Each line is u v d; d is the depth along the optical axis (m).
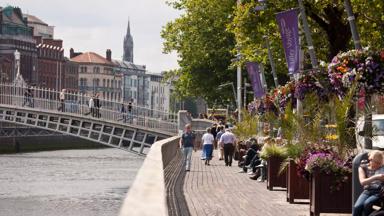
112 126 87.44
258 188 29.72
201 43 96.75
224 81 98.19
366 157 17.41
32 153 134.25
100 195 57.78
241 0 47.06
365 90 21.25
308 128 22.14
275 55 56.69
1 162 99.94
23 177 74.62
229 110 117.81
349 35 43.41
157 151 27.12
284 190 28.61
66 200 54.16
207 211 21.23
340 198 19.41
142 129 86.56
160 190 9.50
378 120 31.03
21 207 50.25
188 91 100.00
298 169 20.17
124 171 84.81
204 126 84.50
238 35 48.50
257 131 45.47
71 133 88.69
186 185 31.25
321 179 19.38
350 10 28.36
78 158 113.75
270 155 28.53
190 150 41.34
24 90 90.38
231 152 48.12
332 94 22.41
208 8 95.94
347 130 20.64
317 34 47.59
